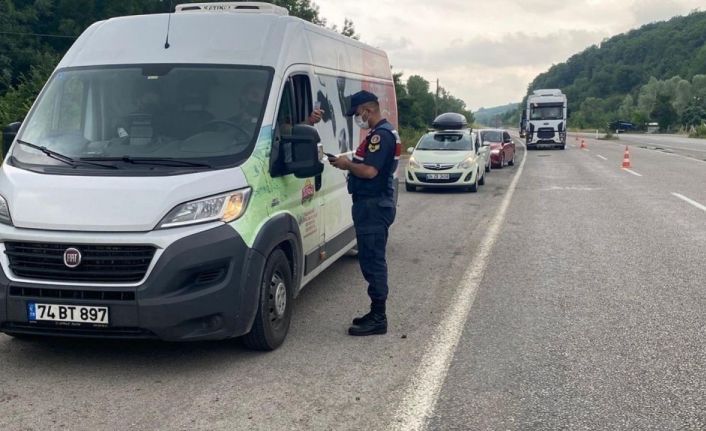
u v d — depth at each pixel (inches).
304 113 227.9
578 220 446.3
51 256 173.2
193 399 166.7
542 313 237.1
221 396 168.4
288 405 162.9
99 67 213.2
